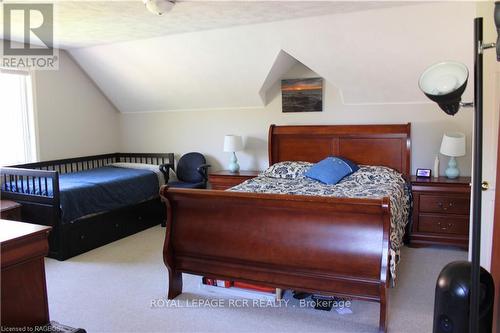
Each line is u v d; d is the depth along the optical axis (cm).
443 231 398
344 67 421
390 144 444
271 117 510
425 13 340
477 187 124
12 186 414
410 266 356
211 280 312
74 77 531
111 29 396
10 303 142
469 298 142
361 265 246
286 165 459
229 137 498
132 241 444
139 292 311
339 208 245
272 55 427
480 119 122
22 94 472
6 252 137
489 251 258
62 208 381
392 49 383
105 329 258
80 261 382
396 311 276
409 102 442
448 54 373
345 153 464
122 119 602
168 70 488
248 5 324
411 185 403
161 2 290
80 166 544
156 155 577
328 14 360
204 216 286
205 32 415
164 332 254
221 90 500
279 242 265
